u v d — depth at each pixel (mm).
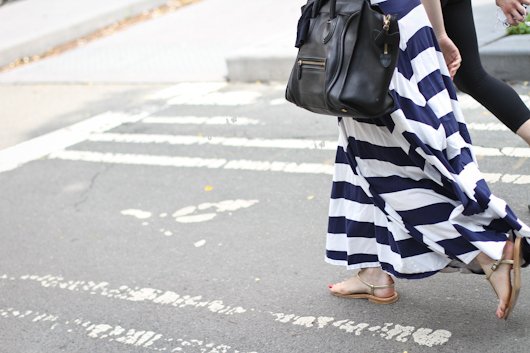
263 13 10320
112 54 9844
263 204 4934
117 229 4945
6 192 5934
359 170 3131
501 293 2992
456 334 3213
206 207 5047
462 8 3459
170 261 4391
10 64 10852
